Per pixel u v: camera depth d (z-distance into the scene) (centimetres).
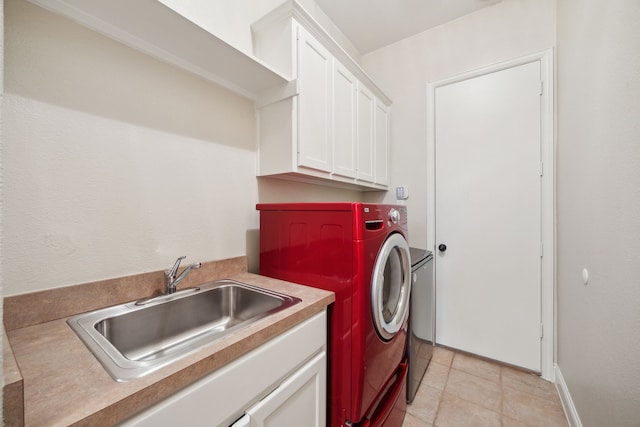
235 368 69
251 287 117
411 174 251
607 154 102
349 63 187
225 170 141
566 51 164
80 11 90
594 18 117
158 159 114
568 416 148
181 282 119
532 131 198
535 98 197
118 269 102
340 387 106
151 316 100
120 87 102
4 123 78
